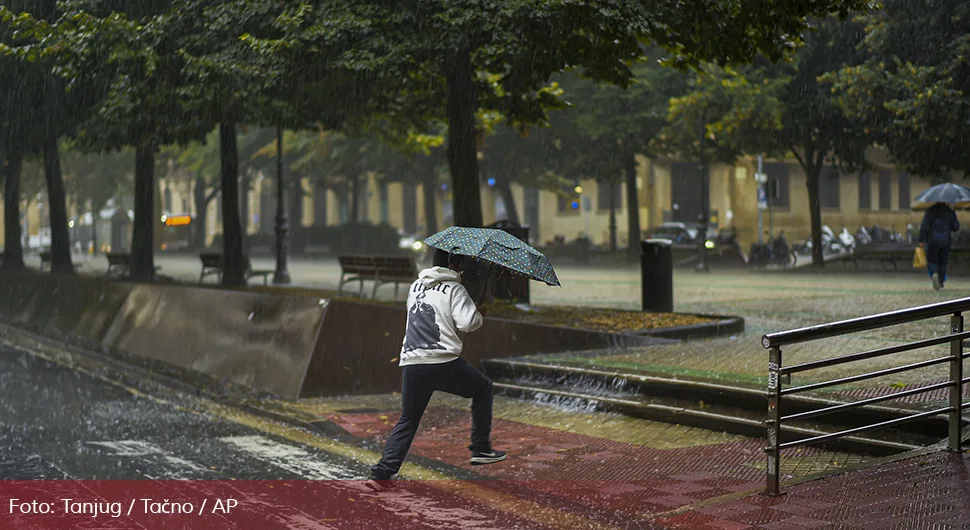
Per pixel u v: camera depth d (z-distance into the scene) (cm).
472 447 808
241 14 1625
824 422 893
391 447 765
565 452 885
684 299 2269
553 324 1509
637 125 4188
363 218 9338
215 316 1461
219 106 1952
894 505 643
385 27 1537
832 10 1409
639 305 2192
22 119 2444
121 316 1784
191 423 1076
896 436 836
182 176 8081
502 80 1752
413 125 2430
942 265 2269
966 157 2745
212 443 963
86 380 1430
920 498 654
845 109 3091
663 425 992
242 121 2200
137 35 1675
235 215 2525
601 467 823
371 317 1265
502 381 1248
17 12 1995
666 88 4178
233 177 2520
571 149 4831
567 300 2378
